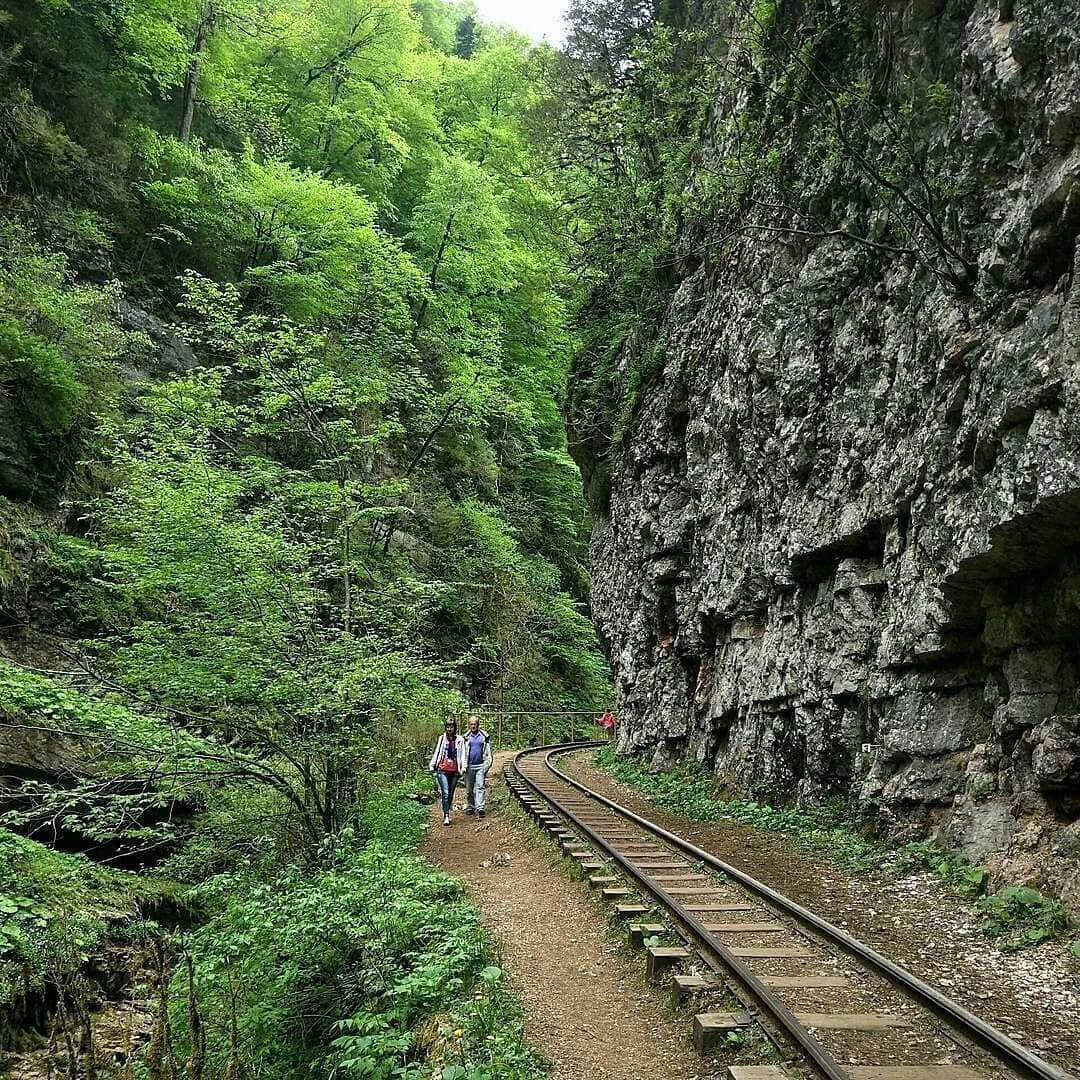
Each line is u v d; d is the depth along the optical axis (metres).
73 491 17.02
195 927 11.13
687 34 19.33
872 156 12.14
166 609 12.89
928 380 10.56
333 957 7.55
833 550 12.88
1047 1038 5.24
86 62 24.44
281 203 25.08
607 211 22.97
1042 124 8.59
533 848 11.99
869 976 6.15
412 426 30.25
